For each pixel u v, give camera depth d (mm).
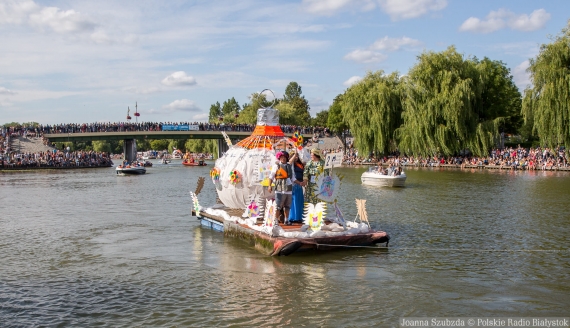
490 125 64500
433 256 15234
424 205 28047
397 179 40906
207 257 15000
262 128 18656
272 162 17422
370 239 15797
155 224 21344
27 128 89188
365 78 78875
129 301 11180
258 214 17219
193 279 12797
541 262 14602
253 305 10867
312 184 17000
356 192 36719
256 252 15531
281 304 10930
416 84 67188
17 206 28203
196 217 23031
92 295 11609
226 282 12500
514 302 11141
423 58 66562
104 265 14281
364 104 75812
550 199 30484
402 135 70062
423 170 63219
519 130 90500
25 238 18391
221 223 18766
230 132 93812
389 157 79500
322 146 104000
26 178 53938
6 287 12234
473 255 15422
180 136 93125
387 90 73375
